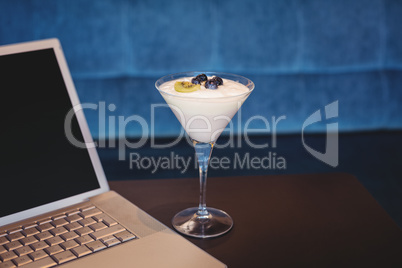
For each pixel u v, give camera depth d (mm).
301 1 1519
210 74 729
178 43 1506
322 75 1555
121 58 1500
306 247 615
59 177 664
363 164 1426
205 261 561
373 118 1571
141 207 694
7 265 547
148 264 554
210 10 1497
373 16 1539
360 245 619
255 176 780
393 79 1562
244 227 651
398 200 1291
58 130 678
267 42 1524
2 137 646
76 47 1476
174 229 645
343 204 704
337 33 1539
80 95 1487
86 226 605
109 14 1473
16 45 670
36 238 586
